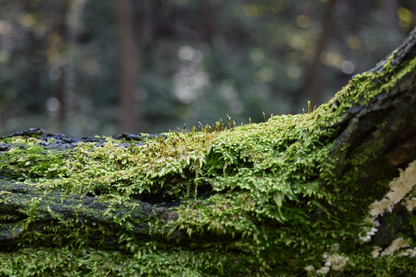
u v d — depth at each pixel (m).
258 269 0.87
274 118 0.95
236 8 6.74
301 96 5.98
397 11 5.78
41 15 4.92
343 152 0.85
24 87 4.84
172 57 6.15
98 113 5.07
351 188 0.86
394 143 0.83
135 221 0.88
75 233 0.88
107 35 5.63
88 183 0.90
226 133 0.93
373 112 0.83
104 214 0.88
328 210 0.86
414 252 0.87
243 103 5.63
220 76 6.19
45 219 0.88
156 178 0.90
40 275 0.87
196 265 0.87
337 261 0.87
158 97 5.30
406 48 0.81
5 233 0.88
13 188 0.90
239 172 0.89
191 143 0.93
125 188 0.90
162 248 0.88
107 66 5.49
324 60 6.48
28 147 0.96
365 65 6.11
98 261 0.87
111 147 0.96
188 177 0.91
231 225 0.86
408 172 0.85
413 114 0.82
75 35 5.41
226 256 0.87
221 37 6.79
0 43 4.82
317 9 6.76
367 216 0.86
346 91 0.85
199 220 0.87
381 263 0.87
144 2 6.08
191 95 5.52
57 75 4.90
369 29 6.16
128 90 4.44
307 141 0.87
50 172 0.93
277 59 6.95
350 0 6.65
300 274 0.87
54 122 4.32
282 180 0.87
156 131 4.96
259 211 0.86
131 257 0.88
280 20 7.02
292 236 0.86
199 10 6.67
